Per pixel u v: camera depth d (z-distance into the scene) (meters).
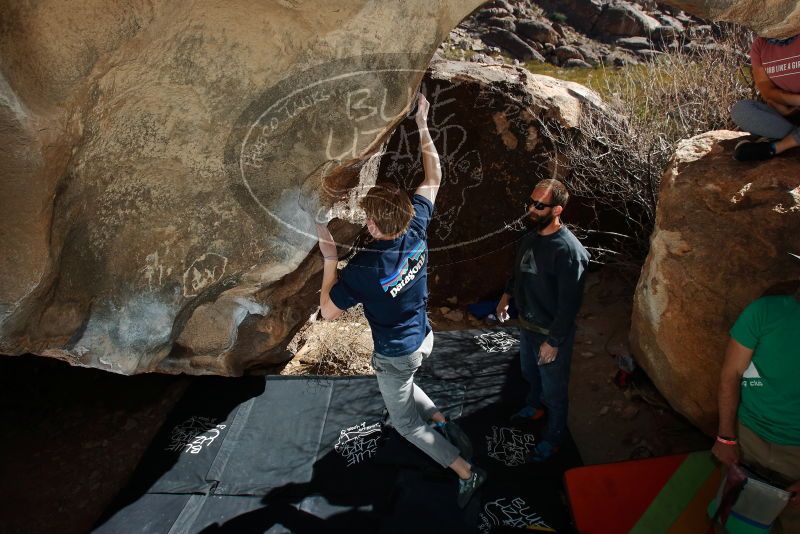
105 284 2.47
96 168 2.24
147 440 3.66
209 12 1.98
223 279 2.55
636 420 3.38
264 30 2.03
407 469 3.17
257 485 3.19
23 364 4.13
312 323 4.29
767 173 2.77
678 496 2.70
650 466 2.82
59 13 1.82
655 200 4.08
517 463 3.15
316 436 3.46
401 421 2.78
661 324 2.99
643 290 3.17
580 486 2.82
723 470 2.54
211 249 2.45
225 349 2.98
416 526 2.87
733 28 4.79
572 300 2.58
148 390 3.97
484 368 3.81
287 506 3.05
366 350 4.17
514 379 3.70
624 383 3.51
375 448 3.32
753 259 2.62
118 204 2.34
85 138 2.13
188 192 2.34
